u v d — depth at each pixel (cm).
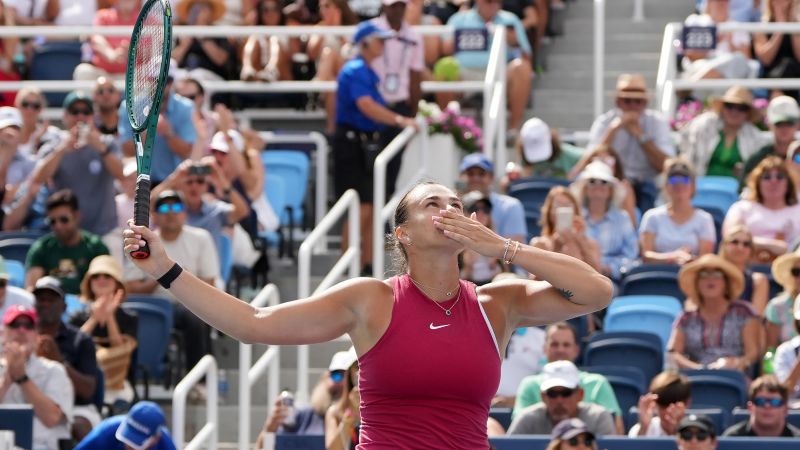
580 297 1312
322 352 3472
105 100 3862
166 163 3719
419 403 1291
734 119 3972
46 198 3678
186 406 3278
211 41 4412
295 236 4062
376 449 1295
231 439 3312
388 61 3859
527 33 4744
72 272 3297
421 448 1287
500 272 3419
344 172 3822
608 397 2788
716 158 3997
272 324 1299
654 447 2489
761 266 3381
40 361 2748
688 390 2675
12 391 2709
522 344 3073
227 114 3800
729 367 3052
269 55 4428
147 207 1324
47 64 4488
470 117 4375
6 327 2702
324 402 2766
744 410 2775
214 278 3288
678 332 3120
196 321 3272
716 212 3719
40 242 3322
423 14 4784
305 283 3203
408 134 3775
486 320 1309
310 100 4559
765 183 3538
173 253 3266
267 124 4566
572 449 2388
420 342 1289
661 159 3919
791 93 4475
